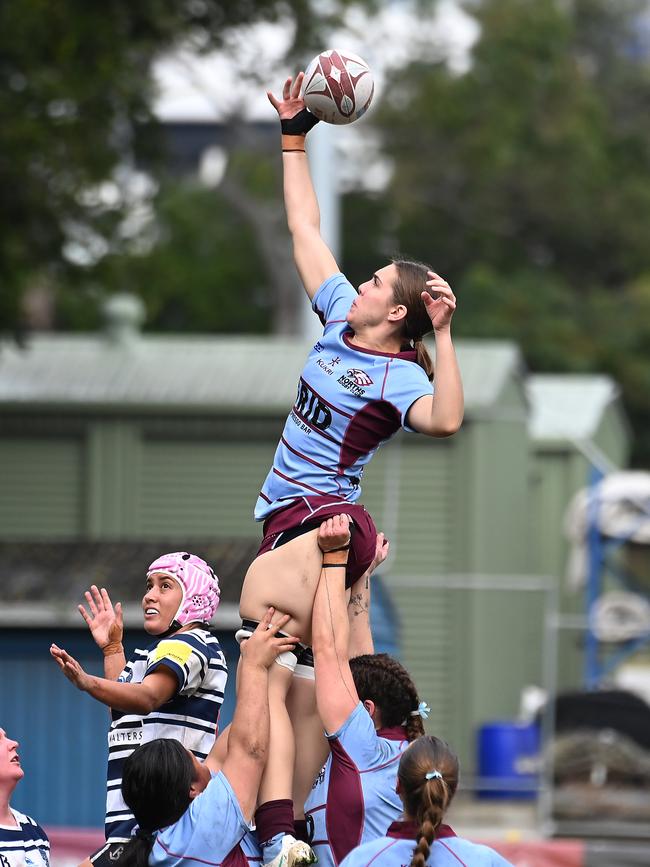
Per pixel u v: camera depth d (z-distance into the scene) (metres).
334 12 90.06
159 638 22.72
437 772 20.50
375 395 20.86
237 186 164.62
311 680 21.66
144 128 88.25
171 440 82.06
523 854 53.75
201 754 22.36
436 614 78.50
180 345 88.62
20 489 82.25
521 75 170.88
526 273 168.50
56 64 76.12
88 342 90.31
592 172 174.25
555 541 102.69
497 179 173.00
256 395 81.56
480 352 84.38
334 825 21.34
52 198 80.06
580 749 66.12
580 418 106.25
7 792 24.36
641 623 85.88
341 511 21.12
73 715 56.81
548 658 67.06
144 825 20.95
